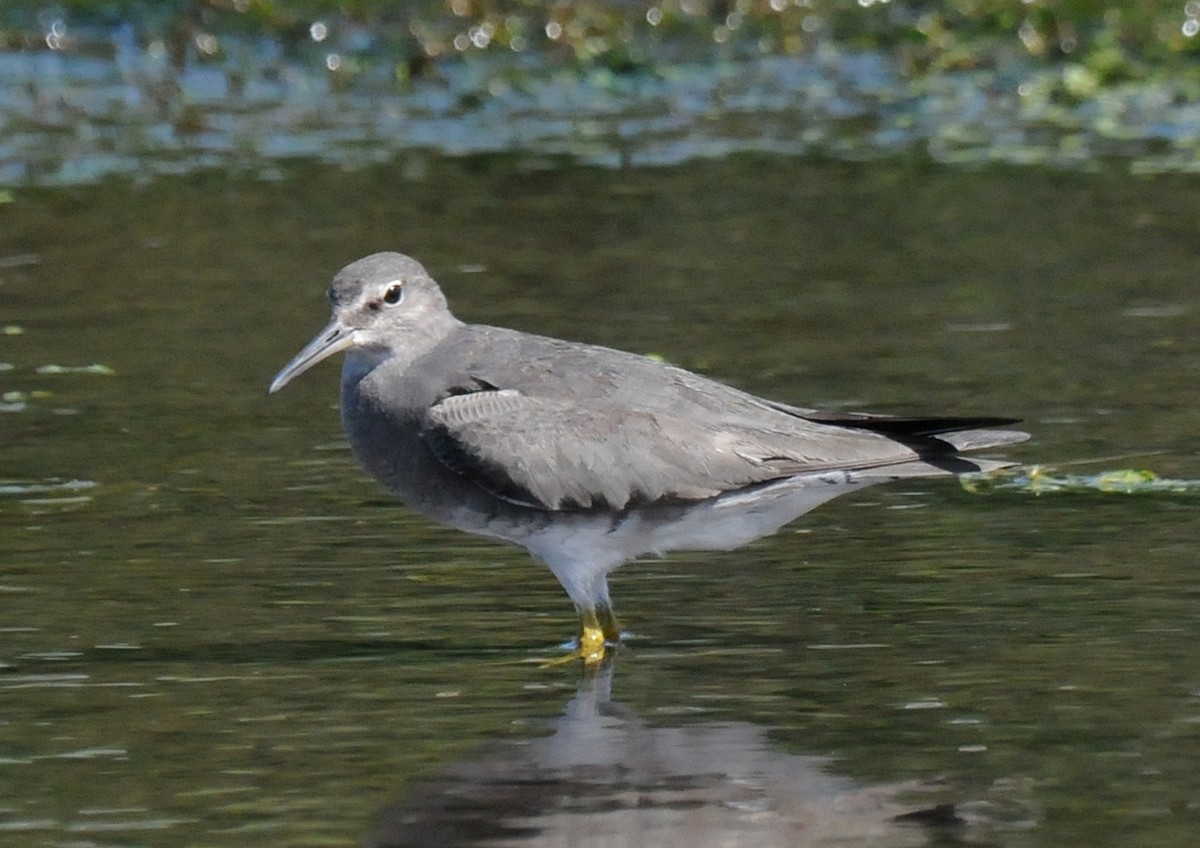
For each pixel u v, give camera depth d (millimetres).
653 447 12398
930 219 22156
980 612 12633
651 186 23344
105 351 18422
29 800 10180
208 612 12789
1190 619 12406
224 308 19531
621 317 19141
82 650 12156
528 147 24812
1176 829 9797
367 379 12938
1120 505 14508
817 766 10547
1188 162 23938
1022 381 17391
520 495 12438
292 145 24906
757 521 12703
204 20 29031
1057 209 22375
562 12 28844
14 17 29078
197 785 10375
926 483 15188
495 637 12523
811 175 23734
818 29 28984
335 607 12906
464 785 10367
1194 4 28609
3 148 24672
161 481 15273
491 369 12766
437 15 28984
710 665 12008
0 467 15570
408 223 22016
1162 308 19297
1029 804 10078
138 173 23828
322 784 10383
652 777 10445
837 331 18781
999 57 28109
